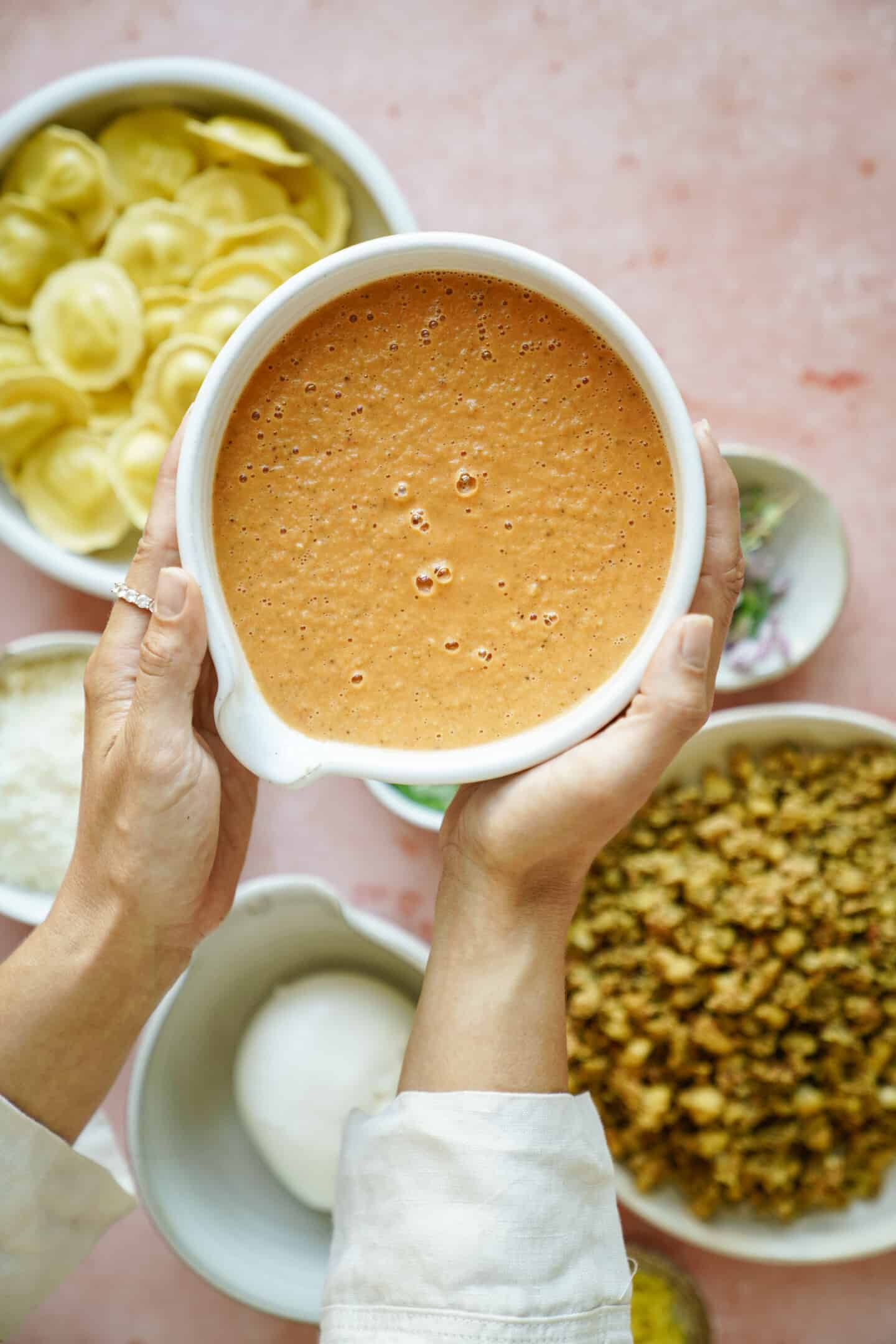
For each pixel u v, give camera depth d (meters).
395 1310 0.55
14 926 0.89
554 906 0.60
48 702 0.86
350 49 0.88
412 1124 0.56
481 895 0.59
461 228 0.88
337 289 0.57
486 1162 0.55
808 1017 0.83
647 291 0.89
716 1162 0.83
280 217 0.85
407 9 0.88
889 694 0.90
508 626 0.58
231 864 0.65
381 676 0.58
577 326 0.57
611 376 0.57
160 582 0.55
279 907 0.82
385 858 0.89
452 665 0.58
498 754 0.56
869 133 0.88
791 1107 0.83
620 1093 0.84
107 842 0.59
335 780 0.89
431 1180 0.56
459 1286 0.54
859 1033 0.83
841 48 0.88
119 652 0.60
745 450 0.85
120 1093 0.89
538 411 0.57
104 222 0.85
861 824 0.84
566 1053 0.60
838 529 0.85
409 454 0.57
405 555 0.58
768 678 0.86
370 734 0.58
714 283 0.89
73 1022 0.61
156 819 0.58
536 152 0.88
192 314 0.84
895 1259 0.89
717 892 0.84
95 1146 0.83
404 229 0.82
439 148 0.88
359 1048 0.83
